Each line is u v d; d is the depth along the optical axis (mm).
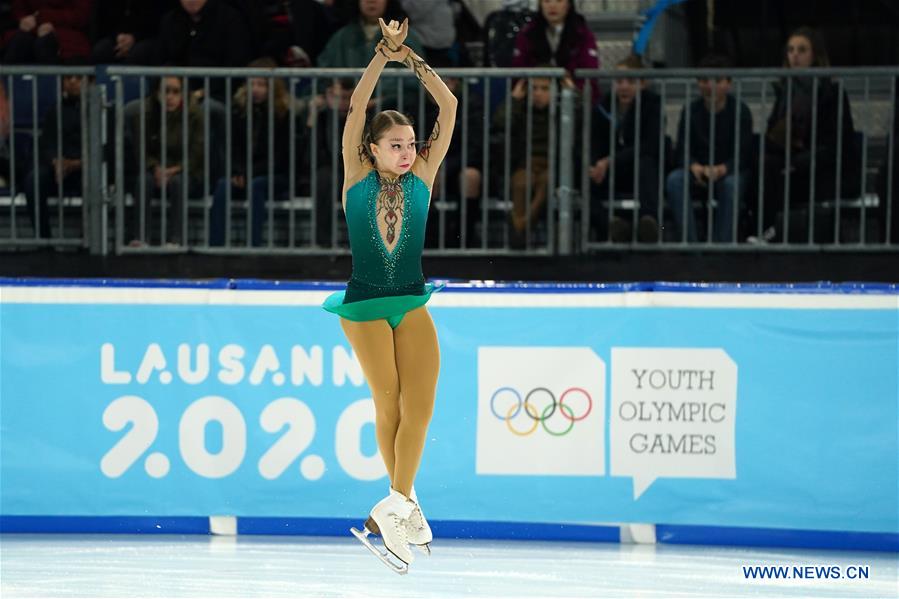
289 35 29984
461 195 26812
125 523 21453
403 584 17516
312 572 18297
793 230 27188
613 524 21016
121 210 27109
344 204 15789
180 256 27078
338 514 21328
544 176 27312
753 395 20922
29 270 27312
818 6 35156
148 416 21500
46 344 21562
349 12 29703
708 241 26562
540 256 26953
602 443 21078
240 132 27672
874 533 20625
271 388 21484
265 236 28016
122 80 27125
